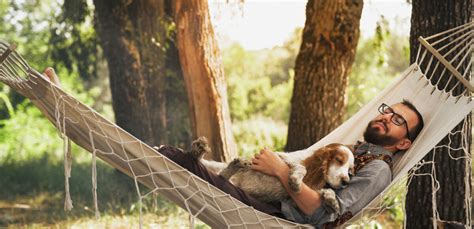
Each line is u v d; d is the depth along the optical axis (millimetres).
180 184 3590
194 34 6512
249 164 3789
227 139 6691
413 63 4340
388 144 3957
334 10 6469
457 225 4426
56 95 3541
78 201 8203
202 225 6340
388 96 4266
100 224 6949
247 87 16359
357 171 3764
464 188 4645
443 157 4629
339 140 4203
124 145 3572
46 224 7172
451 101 4074
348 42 6539
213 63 6605
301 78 6645
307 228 3611
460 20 4469
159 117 9453
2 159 11664
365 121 4234
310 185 3648
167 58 9609
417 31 4598
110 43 9250
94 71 11094
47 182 9570
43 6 15133
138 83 9258
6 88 13312
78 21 10125
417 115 4020
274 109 15516
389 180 3766
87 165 10945
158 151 3758
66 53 11016
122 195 8445
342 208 3566
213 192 3537
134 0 9156
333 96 6598
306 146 6617
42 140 13062
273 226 3596
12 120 13094
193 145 3688
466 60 4477
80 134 3689
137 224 6926
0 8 15156
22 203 8398
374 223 5574
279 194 3660
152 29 9250
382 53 7766
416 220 4746
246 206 3543
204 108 6629
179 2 6492
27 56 14516
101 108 16875
